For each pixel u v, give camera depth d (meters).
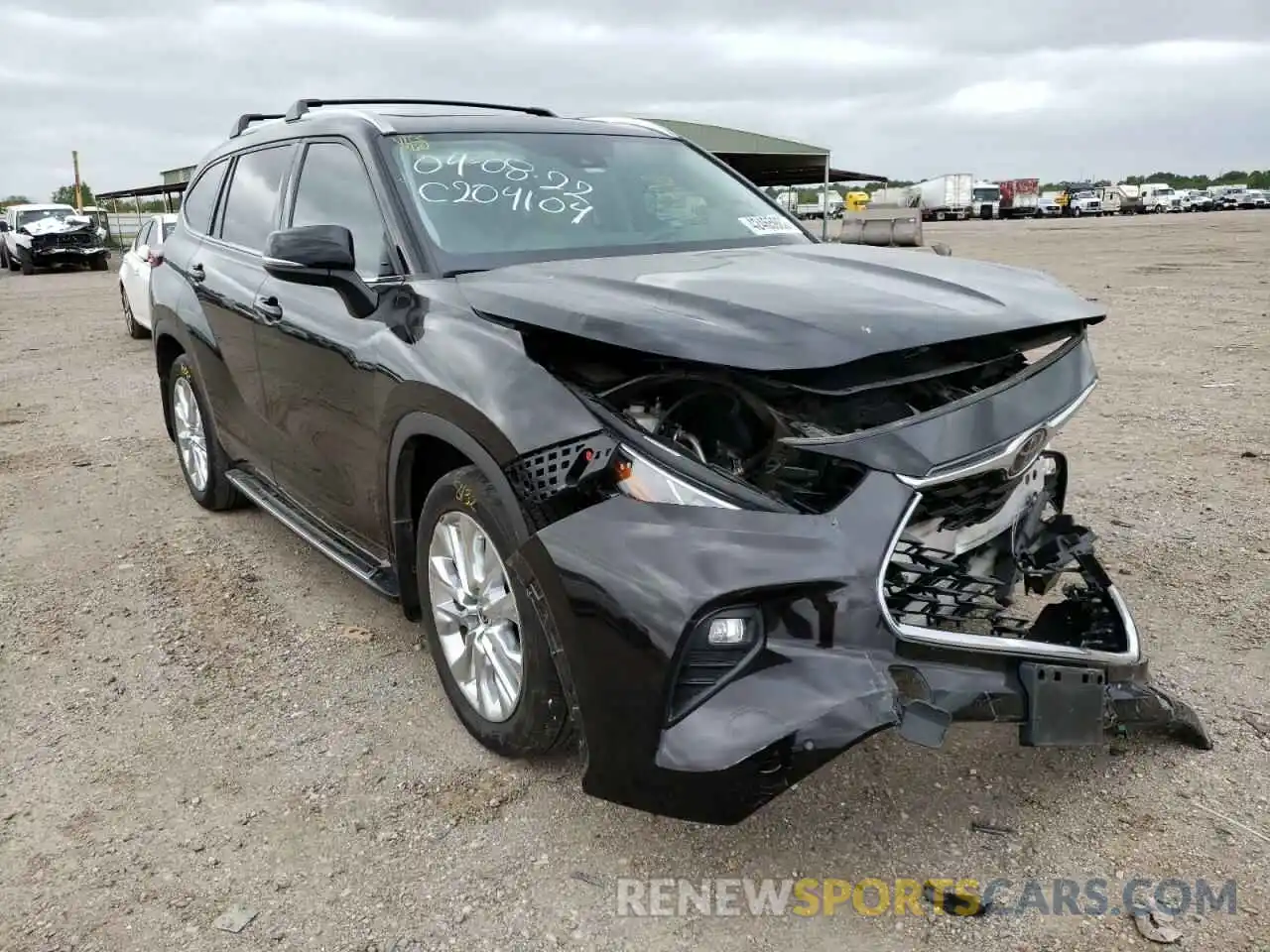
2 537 5.35
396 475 3.33
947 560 2.74
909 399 2.71
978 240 33.00
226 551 5.05
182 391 5.61
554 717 2.81
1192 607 4.04
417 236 3.45
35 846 2.83
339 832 2.86
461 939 2.45
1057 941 2.38
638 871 2.66
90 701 3.62
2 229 31.94
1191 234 31.78
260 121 5.27
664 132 4.63
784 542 2.37
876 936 2.42
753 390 2.54
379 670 3.79
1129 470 5.88
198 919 2.54
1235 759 3.05
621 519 2.47
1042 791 2.93
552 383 2.72
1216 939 2.37
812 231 4.37
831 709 2.31
